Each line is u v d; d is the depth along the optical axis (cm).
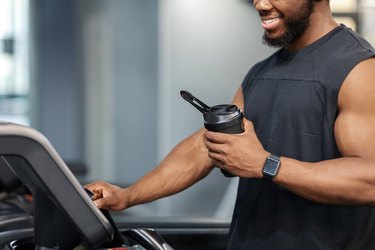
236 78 740
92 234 150
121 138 882
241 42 738
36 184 154
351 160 185
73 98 1064
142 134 802
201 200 717
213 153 190
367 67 190
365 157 185
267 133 205
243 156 186
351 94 189
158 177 221
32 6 1104
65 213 148
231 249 214
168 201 726
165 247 183
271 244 204
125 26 847
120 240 180
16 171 162
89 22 988
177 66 725
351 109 189
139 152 816
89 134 1003
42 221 166
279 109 202
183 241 284
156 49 745
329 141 195
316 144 196
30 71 1119
